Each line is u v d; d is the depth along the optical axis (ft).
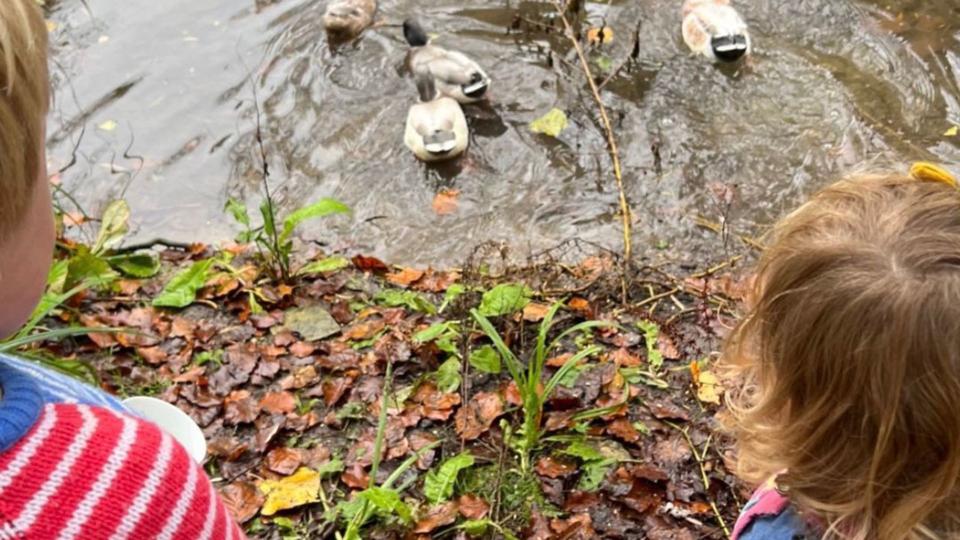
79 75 20.61
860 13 20.48
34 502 3.04
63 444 3.15
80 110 19.77
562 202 17.21
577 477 10.21
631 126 18.69
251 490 10.17
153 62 20.95
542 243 16.30
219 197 17.85
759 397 4.97
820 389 4.52
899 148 17.57
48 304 11.71
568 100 19.48
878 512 4.52
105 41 21.49
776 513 5.04
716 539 9.53
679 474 10.27
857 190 4.86
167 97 20.11
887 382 4.26
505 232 16.66
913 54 19.47
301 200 17.72
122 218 14.71
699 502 9.94
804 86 19.12
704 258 15.43
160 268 14.62
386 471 10.43
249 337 12.78
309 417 11.19
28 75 2.97
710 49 19.52
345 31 21.15
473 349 12.02
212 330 12.78
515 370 10.36
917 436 4.31
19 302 3.36
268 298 13.41
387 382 10.71
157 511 3.26
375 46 21.22
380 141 18.99
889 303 4.23
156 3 22.54
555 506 9.90
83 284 12.80
